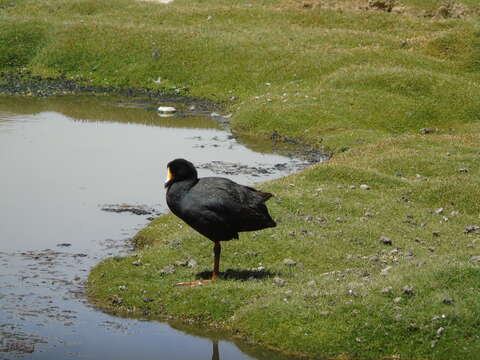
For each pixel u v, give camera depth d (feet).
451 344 44.86
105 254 64.69
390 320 46.39
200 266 57.11
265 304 48.93
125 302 52.54
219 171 94.12
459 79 133.39
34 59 162.71
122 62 156.35
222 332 48.44
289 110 121.08
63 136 111.45
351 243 61.46
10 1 197.36
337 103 122.83
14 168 92.63
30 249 65.62
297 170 96.48
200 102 140.36
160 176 91.04
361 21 178.70
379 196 74.64
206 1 212.64
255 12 183.93
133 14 186.29
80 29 166.40
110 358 44.73
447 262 52.90
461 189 74.59
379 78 130.21
